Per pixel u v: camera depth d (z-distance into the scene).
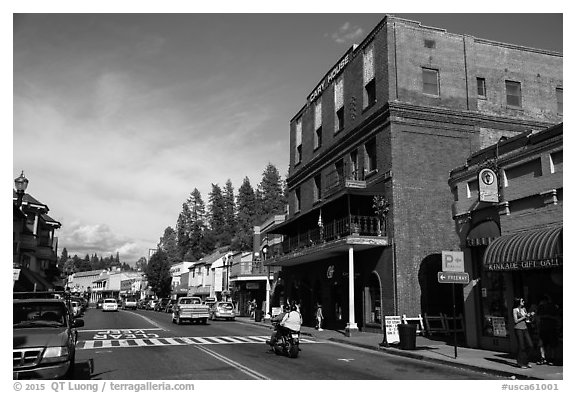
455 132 24.77
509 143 16.36
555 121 26.92
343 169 29.16
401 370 12.85
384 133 24.55
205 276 70.75
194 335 23.86
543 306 13.40
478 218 17.12
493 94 26.09
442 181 24.20
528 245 13.52
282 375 11.69
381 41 25.52
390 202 23.55
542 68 27.45
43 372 8.81
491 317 16.41
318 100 34.53
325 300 30.31
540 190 14.38
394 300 22.64
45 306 10.88
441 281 14.62
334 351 17.58
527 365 12.55
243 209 102.88
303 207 35.94
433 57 25.34
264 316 37.09
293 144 39.62
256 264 46.19
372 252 24.70
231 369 12.55
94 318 42.66
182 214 118.44
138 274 134.62
